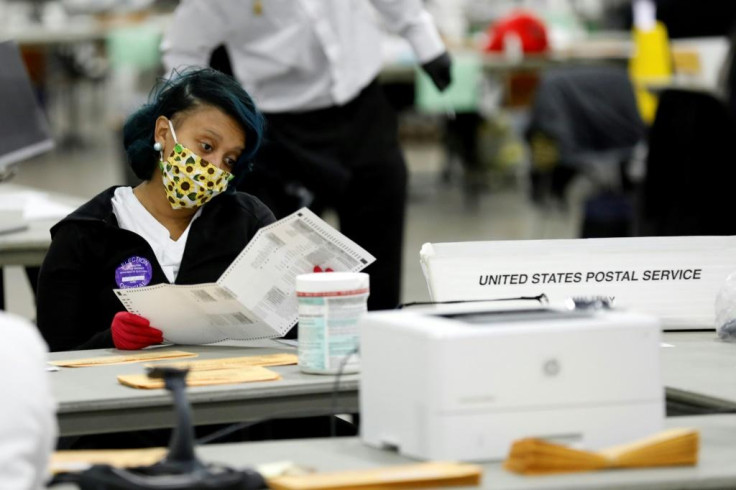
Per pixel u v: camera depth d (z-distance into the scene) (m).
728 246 5.90
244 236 6.33
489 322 3.85
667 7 18.83
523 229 19.05
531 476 3.55
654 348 3.91
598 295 5.70
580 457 3.60
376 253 9.43
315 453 3.96
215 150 6.11
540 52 19.50
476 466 3.67
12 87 9.09
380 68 9.33
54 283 6.10
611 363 3.86
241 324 5.77
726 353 5.38
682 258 5.84
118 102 31.14
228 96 6.09
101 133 31.88
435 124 29.14
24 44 25.31
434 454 3.71
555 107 16.38
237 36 9.17
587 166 16.12
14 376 3.14
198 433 5.59
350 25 9.14
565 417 3.80
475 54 19.83
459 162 23.33
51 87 31.17
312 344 4.96
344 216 9.48
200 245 6.23
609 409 3.86
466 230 19.09
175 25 9.21
